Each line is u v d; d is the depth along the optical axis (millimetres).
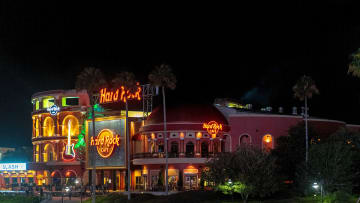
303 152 84000
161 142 93125
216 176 67875
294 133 88625
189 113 92312
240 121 97250
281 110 112750
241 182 65125
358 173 69000
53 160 125000
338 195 63969
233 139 96500
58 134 124375
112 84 104812
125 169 102500
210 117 93125
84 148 117938
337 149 66562
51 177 123188
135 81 88625
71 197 91688
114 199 79625
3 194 101250
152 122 94125
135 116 107125
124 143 101312
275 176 67938
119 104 111312
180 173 90188
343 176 65938
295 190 73500
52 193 98312
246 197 66625
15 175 138500
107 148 102750
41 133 128250
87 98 122312
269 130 97250
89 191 101000
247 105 113562
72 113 123188
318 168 66062
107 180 107938
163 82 86438
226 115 99375
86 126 107312
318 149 67688
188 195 72938
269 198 71938
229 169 67062
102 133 104188
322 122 102000
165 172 90688
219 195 72625
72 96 124125
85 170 116500
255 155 66750
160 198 74250
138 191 90500
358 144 76312
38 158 130875
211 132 91438
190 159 89875
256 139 96625
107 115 105062
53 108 124000
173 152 91625
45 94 128375
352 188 68562
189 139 91562
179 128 90562
